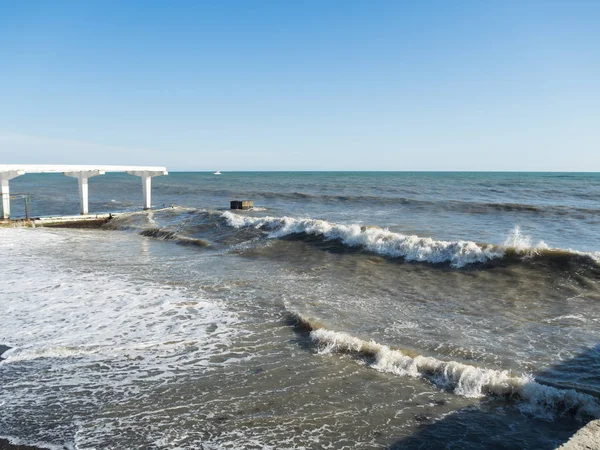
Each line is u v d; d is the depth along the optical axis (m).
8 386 5.58
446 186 55.16
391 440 4.38
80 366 6.15
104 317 8.25
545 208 26.55
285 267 12.41
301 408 5.00
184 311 8.62
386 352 6.26
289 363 6.20
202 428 4.60
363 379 5.70
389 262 11.98
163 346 6.86
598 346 6.43
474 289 9.54
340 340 6.75
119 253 15.18
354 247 13.57
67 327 7.71
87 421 4.75
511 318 7.79
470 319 7.82
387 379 5.69
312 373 5.88
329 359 6.32
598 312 7.84
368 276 10.98
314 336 7.07
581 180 72.25
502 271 10.31
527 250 10.70
